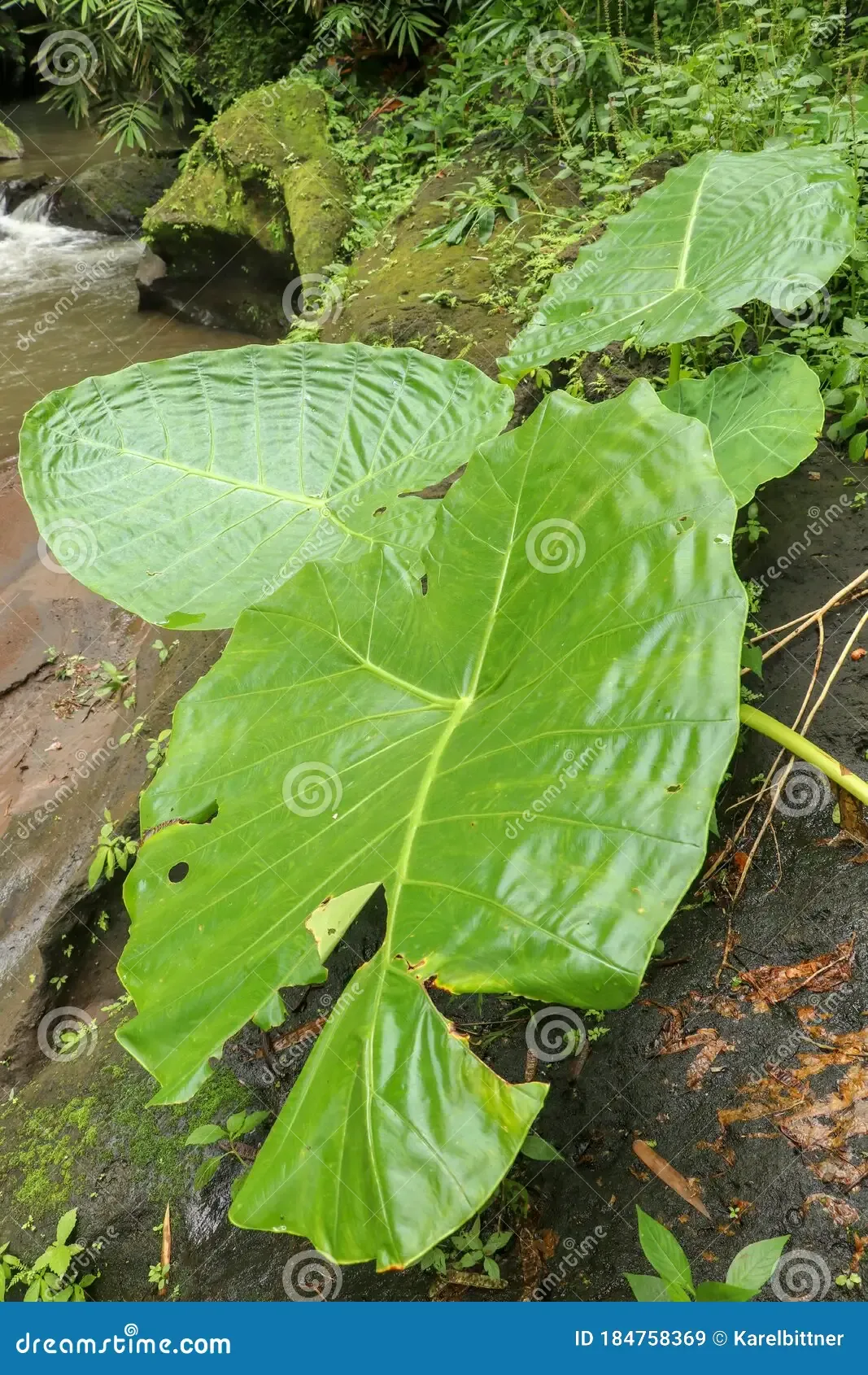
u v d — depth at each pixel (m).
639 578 1.44
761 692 1.91
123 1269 1.81
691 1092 1.66
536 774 1.38
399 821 1.43
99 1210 1.87
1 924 2.46
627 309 1.89
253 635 1.66
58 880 2.46
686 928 1.77
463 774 1.44
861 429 2.15
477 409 1.94
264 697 1.62
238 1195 1.28
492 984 1.29
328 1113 1.29
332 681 1.60
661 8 3.35
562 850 1.33
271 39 5.83
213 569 1.87
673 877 1.29
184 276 4.92
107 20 5.71
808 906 1.73
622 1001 1.24
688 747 1.33
